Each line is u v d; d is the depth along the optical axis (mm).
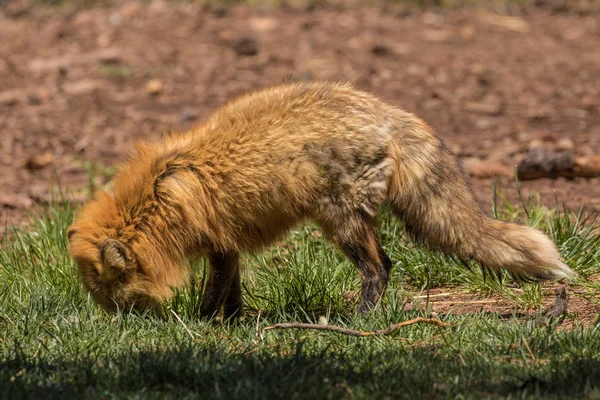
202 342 9203
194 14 32219
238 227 10375
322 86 10602
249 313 11141
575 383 7379
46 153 20312
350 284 11719
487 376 7746
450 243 10500
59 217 13477
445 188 10453
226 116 10500
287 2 34375
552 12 33562
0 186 17969
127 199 10227
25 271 12055
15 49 28750
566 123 20688
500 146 19141
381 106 10453
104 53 27641
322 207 10320
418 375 7754
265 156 10133
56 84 25422
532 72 25672
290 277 11539
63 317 9922
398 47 28234
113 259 9945
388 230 12555
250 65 26516
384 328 9688
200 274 11812
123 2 33969
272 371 7805
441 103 22859
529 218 12766
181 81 25406
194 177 10141
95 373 7992
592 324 9492
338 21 31531
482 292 11500
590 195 15461
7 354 8719
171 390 7531
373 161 10195
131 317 10070
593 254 11891
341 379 7738
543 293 11242
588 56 27375
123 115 22797
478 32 30438
